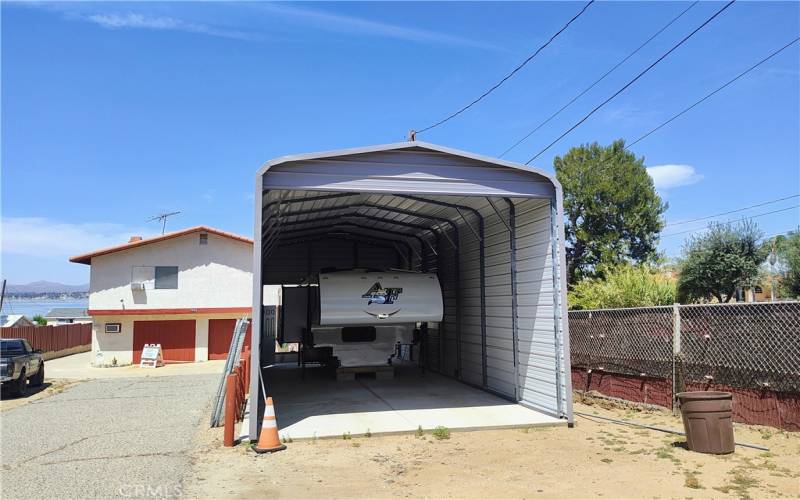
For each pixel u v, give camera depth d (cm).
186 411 1155
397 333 1453
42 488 608
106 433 916
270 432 773
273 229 1307
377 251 1964
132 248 2523
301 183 877
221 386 987
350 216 1474
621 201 2925
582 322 1175
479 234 1292
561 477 630
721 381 831
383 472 665
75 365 2506
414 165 927
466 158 941
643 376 984
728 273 1950
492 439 825
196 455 755
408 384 1371
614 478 618
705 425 695
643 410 973
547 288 992
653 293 1495
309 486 613
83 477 650
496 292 1207
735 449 701
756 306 777
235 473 665
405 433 857
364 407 1067
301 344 1627
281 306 1653
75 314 5734
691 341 884
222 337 2609
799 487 561
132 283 2500
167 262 2550
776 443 706
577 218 3077
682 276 2081
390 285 1341
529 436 838
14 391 1484
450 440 822
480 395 1194
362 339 1438
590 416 973
